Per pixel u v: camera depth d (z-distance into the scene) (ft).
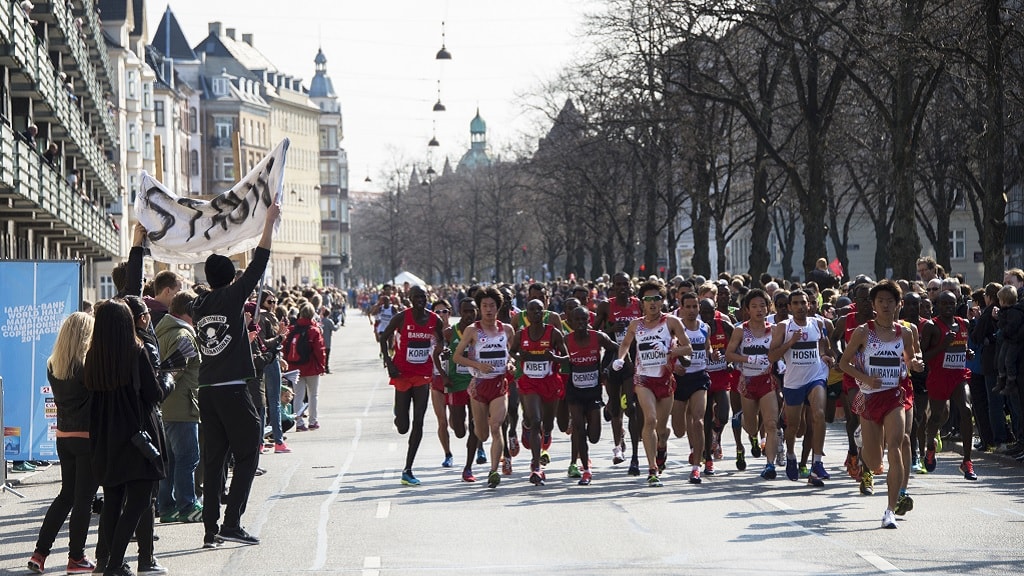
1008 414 65.51
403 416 54.29
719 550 38.09
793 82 128.16
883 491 50.80
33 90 122.42
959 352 55.36
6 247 127.85
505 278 424.05
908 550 37.99
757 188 146.10
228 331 38.45
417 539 40.63
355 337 248.11
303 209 525.75
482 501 48.93
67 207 138.92
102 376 34.04
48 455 57.11
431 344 54.13
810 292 72.69
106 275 275.18
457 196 414.82
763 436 65.57
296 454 67.31
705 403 53.83
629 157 203.00
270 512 46.73
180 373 43.19
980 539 39.86
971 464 54.95
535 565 36.01
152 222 48.06
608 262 234.79
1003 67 95.61
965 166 136.46
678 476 56.18
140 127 291.38
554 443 71.41
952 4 100.63
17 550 40.09
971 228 290.76
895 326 44.16
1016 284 63.05
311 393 81.76
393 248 439.63
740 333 54.70
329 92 614.34
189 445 43.73
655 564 35.94
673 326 52.60
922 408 55.93
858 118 164.14
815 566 35.53
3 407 53.72
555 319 53.78
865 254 296.71
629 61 147.02
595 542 39.63
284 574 35.12
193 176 428.56
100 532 35.88
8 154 96.02
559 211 254.47
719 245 170.91
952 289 61.87
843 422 82.89
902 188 103.40
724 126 162.50
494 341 52.70
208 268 38.58
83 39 173.58
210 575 35.09
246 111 461.78
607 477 55.98
